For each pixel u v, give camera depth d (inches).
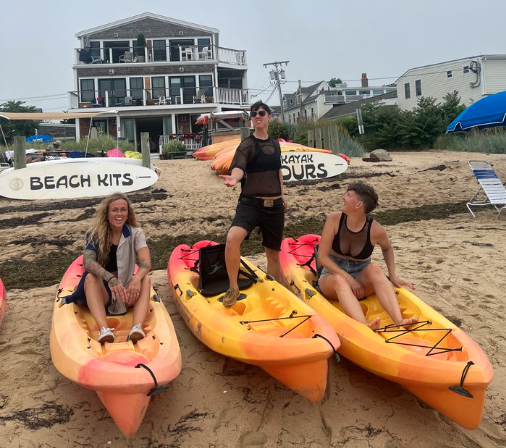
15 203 460.8
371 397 161.8
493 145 828.6
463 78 1305.4
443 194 484.4
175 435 146.1
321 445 144.4
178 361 140.6
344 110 1788.9
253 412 155.8
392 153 872.9
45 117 614.2
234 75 1389.0
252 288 203.5
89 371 129.4
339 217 178.2
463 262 271.4
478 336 196.5
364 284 180.7
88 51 1270.9
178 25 1328.7
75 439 142.5
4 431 142.4
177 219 399.5
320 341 139.3
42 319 209.5
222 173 553.6
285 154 545.3
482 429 149.9
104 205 173.8
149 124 1301.7
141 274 171.8
